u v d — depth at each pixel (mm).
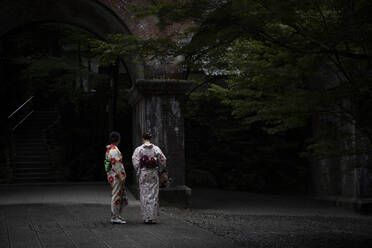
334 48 5348
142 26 11273
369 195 12336
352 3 4953
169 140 10984
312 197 15219
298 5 4879
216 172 18812
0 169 16766
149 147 7336
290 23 5199
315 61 6164
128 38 7867
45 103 23500
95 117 20734
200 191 16188
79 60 20094
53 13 12812
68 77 18531
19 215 7883
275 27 5531
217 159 19078
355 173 12391
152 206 7129
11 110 21297
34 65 17938
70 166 18609
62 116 20797
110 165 7090
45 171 17688
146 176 7203
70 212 8367
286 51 6809
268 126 18219
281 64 7711
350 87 5832
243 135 18781
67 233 6027
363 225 9141
